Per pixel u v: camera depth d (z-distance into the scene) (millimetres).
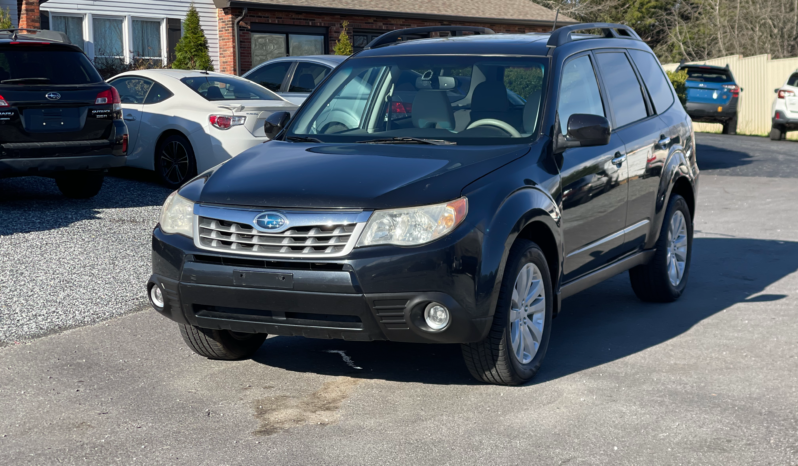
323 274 4016
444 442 3789
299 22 22797
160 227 4551
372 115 5383
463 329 4090
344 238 4043
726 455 3605
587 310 6340
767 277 7312
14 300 6172
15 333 5512
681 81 20734
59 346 5309
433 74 5387
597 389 4492
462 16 25500
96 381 4684
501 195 4289
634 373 4762
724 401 4277
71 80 9180
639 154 5824
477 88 5219
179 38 22688
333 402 4352
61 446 3785
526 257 4438
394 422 4047
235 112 10570
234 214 4219
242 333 5055
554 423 4004
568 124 4742
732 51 41469
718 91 24812
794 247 8625
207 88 11258
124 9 21641
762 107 27875
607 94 5750
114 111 9414
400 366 4969
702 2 43469
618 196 5527
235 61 21844
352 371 4879
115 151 9430
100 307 6160
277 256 4086
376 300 4004
